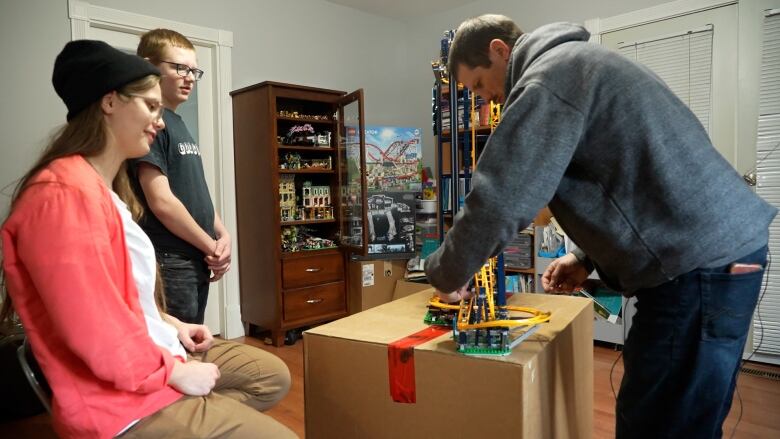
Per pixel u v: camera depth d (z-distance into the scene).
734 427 2.05
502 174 0.90
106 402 0.90
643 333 0.98
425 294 1.60
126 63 1.00
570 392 1.22
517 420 0.92
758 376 2.64
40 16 2.75
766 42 2.75
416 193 4.03
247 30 3.64
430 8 4.37
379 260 3.67
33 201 0.87
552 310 1.34
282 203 3.48
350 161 3.60
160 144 1.62
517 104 0.91
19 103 2.70
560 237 3.15
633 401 1.00
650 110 0.89
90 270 0.85
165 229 1.62
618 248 0.95
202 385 1.04
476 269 0.96
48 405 0.95
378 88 4.57
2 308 1.00
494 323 1.04
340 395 1.15
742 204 0.92
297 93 3.42
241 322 3.67
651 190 0.90
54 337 0.88
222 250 1.77
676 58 3.11
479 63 1.17
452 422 1.00
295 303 3.41
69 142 0.98
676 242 0.89
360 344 1.10
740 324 0.93
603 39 3.43
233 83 3.58
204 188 1.80
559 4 3.64
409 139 3.98
